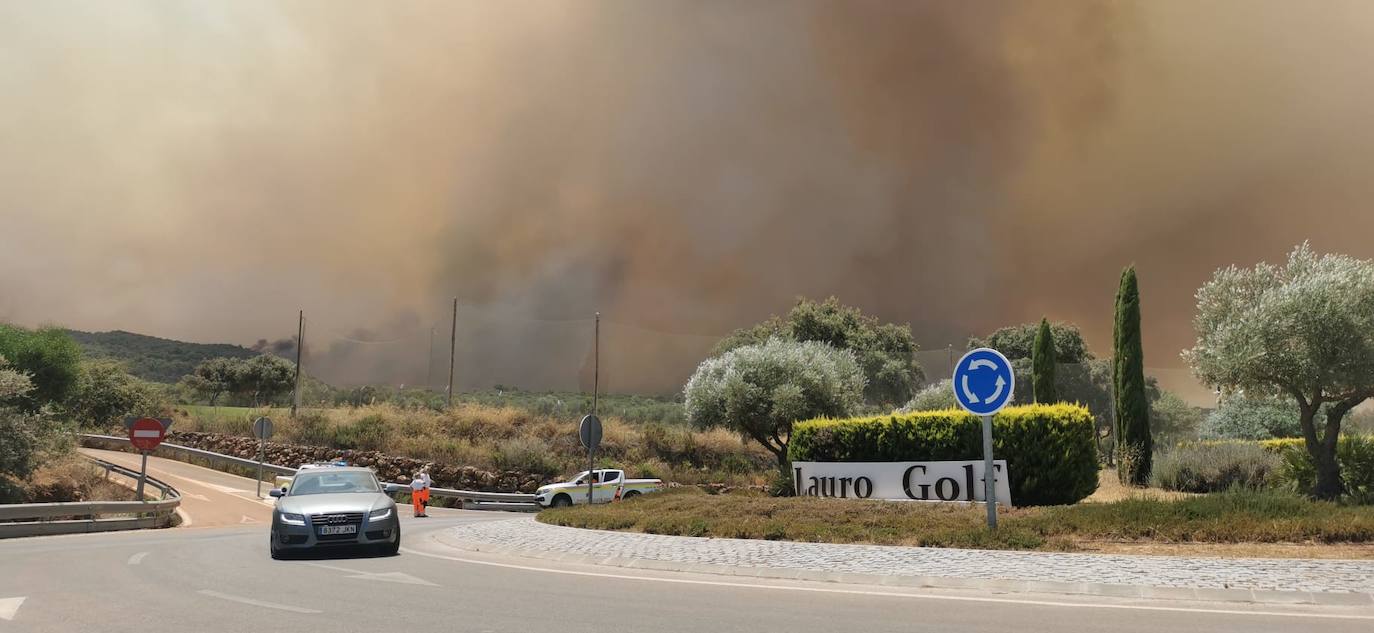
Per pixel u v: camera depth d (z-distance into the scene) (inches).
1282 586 340.5
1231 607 320.5
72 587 405.7
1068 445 674.2
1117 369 1008.2
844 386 1279.5
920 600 349.4
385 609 339.3
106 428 1931.6
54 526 796.0
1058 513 538.3
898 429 763.4
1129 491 879.1
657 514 673.6
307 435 1663.4
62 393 1454.2
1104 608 323.3
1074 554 447.5
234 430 1770.4
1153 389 1729.8
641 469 1578.5
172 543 665.0
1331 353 662.5
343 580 427.5
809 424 840.3
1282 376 683.4
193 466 1663.4
